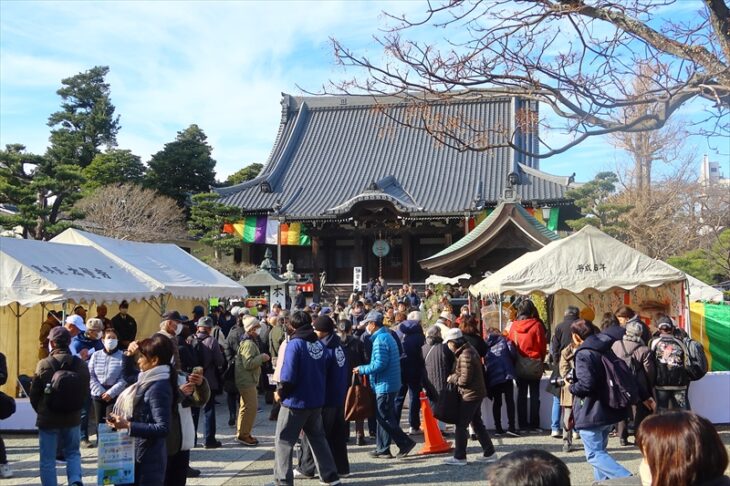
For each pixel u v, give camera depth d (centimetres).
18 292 1082
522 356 970
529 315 991
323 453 697
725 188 3534
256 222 4562
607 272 1039
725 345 1162
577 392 632
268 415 1220
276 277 2153
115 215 3909
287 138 5256
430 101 641
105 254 1393
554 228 4094
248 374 947
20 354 1339
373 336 841
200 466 833
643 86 630
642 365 804
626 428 888
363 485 730
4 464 782
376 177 4672
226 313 1822
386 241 4322
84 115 5916
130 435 489
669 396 816
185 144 5209
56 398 656
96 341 974
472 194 4309
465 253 1672
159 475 508
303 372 669
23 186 2922
